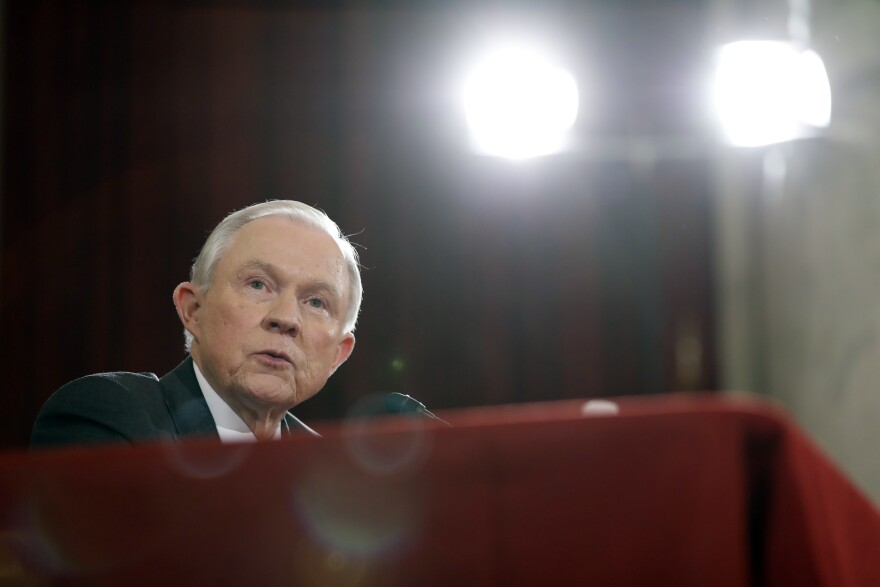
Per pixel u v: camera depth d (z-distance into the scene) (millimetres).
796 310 3646
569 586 715
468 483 719
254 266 1501
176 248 3803
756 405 768
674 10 4000
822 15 3445
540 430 734
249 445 711
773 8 3689
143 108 3848
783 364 3736
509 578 710
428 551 708
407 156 3939
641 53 3992
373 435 720
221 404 1515
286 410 1551
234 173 3854
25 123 3811
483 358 3916
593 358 3977
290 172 3883
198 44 3896
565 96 3475
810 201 3545
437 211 3943
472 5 3973
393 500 712
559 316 4031
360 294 1645
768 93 3369
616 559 722
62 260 3754
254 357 1477
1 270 3727
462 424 730
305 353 1504
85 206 3791
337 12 3947
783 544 749
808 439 778
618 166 4004
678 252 4020
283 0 3941
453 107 3934
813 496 753
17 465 702
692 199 4035
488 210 3971
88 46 3854
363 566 703
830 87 3408
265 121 3895
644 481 735
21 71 3828
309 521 703
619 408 776
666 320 4004
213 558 694
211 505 701
